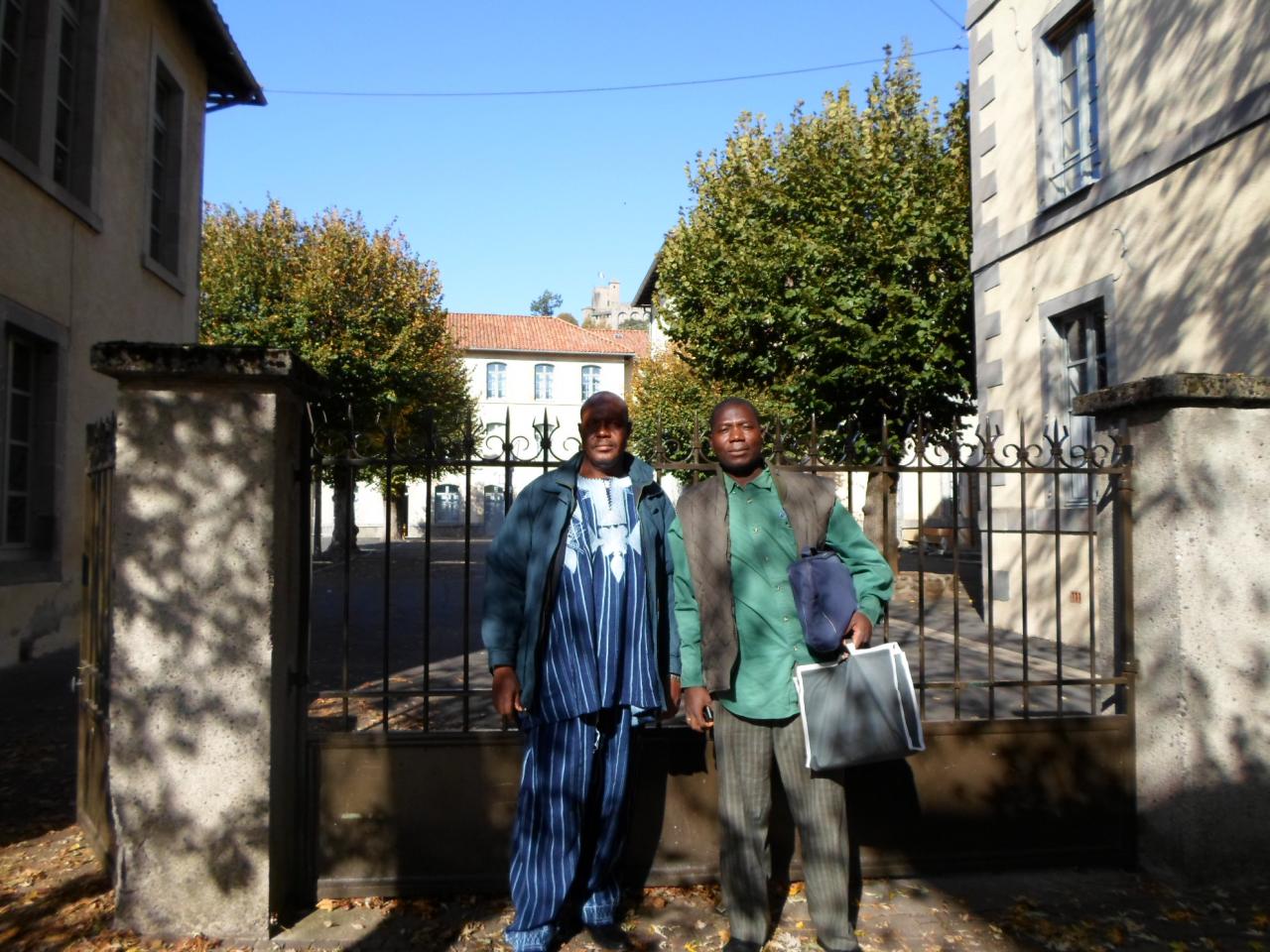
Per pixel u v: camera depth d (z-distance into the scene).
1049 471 4.04
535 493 3.34
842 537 3.39
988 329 10.42
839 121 14.42
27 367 9.40
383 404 19.72
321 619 11.71
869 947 3.33
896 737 3.15
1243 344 6.92
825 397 13.59
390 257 21.02
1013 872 3.96
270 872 3.39
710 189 16.36
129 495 3.31
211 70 13.84
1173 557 3.82
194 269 13.49
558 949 3.29
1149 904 3.65
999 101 10.23
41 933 3.34
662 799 3.78
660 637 3.40
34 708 6.93
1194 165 7.43
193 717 3.32
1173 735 3.82
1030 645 8.69
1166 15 7.73
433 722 5.55
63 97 10.02
